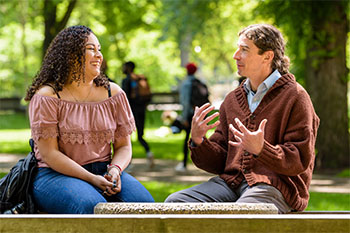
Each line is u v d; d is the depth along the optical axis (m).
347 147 13.84
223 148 4.54
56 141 4.06
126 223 2.92
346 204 8.37
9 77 37.97
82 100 4.20
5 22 31.36
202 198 4.23
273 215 2.95
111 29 25.12
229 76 63.81
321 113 13.77
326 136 13.75
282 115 4.18
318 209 7.89
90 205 3.81
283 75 4.31
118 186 4.07
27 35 33.75
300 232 2.90
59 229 2.94
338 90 13.71
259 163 4.21
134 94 12.50
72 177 4.01
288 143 4.05
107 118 4.21
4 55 36.72
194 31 26.98
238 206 3.30
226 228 2.90
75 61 4.13
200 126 4.30
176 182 10.95
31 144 4.23
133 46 34.97
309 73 13.79
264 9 13.42
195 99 11.96
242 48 4.33
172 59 39.62
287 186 4.12
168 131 19.62
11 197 4.03
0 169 12.71
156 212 3.27
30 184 4.06
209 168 4.48
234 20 27.62
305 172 4.28
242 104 4.43
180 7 25.16
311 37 13.28
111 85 4.35
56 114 4.06
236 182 4.26
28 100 4.22
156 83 37.28
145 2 23.47
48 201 3.92
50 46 4.26
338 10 13.28
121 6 22.69
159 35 35.19
